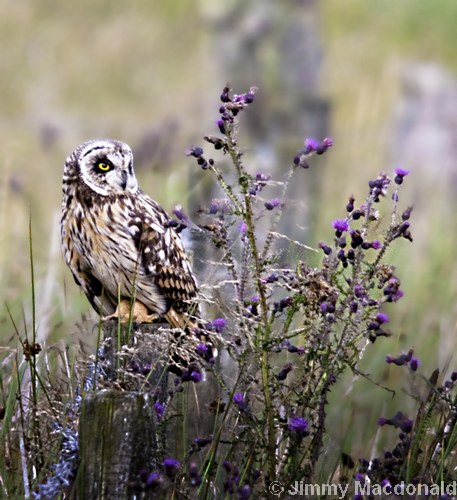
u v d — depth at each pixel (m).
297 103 17.42
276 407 8.66
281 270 8.49
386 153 21.98
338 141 22.47
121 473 7.92
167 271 10.70
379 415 11.28
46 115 29.77
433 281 14.67
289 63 17.52
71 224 10.95
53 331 11.56
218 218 9.39
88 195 10.78
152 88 32.38
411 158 21.80
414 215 18.73
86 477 7.99
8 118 29.44
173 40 33.94
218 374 8.79
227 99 8.25
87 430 8.01
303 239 14.95
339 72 28.56
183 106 29.86
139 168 20.00
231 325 9.77
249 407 8.65
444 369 10.78
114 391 8.05
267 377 8.45
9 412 9.12
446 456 8.72
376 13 32.47
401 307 13.70
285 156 17.09
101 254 10.83
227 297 10.10
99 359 9.12
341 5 32.03
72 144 27.30
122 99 31.97
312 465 8.55
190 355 8.67
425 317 13.29
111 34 33.72
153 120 29.48
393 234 8.49
